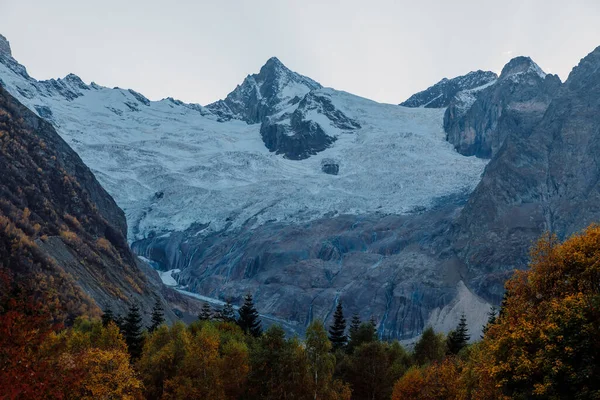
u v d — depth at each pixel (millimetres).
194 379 49750
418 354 72000
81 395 39531
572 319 28781
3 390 25953
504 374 31234
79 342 48469
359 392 63875
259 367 51219
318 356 50844
